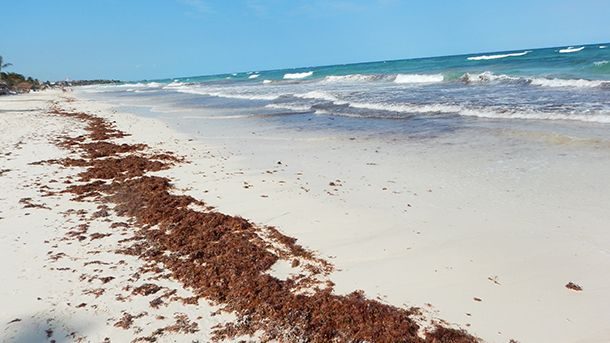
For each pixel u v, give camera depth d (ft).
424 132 45.75
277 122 61.00
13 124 68.03
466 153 35.86
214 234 21.95
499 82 86.74
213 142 47.93
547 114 45.85
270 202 27.07
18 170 35.81
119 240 21.58
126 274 18.16
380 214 24.25
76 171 35.70
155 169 36.09
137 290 16.83
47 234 22.35
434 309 15.34
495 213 23.35
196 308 15.67
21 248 20.61
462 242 20.25
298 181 31.40
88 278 17.80
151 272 18.33
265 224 23.61
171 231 22.61
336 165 35.65
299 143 45.29
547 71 94.84
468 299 15.83
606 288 15.90
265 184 30.89
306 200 27.17
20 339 13.85
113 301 16.10
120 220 24.43
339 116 62.44
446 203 25.39
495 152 35.14
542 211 23.07
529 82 78.48
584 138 35.50
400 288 16.75
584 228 20.67
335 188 29.45
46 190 30.12
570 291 15.89
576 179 27.22
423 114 56.80
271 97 104.68
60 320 14.88
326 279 17.61
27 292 16.65
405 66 196.65
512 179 28.48
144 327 14.51
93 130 60.13
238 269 18.40
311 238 21.63
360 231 22.15
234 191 29.55
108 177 33.76
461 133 43.32
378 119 56.75
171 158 40.14
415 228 22.15
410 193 27.63
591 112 43.86
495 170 30.68
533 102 54.60
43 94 230.27
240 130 55.62
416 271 17.93
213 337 14.01
